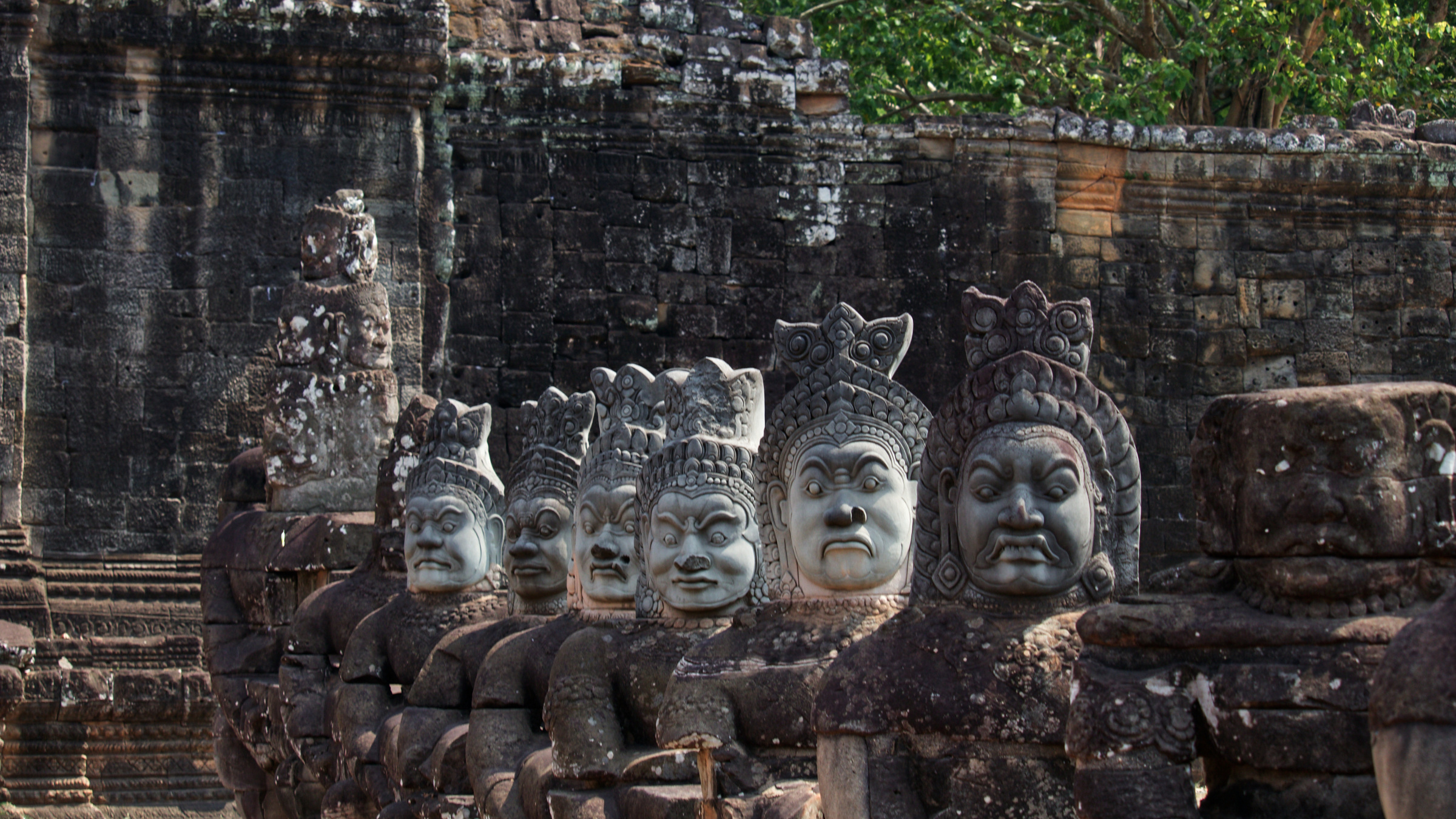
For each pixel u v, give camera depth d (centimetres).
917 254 1794
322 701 971
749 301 1769
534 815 645
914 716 463
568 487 781
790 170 1786
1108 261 1833
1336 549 377
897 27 2175
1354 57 2219
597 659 637
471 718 718
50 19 1538
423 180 1669
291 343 1270
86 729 1394
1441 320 1859
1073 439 473
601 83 1748
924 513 489
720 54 1792
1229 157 1839
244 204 1580
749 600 614
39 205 1539
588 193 1742
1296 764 371
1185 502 1820
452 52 1714
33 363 1523
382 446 1268
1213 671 386
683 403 638
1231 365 1845
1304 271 1855
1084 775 396
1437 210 1861
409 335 1599
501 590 873
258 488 1351
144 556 1523
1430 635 322
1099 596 473
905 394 562
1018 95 2270
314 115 1602
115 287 1550
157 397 1548
